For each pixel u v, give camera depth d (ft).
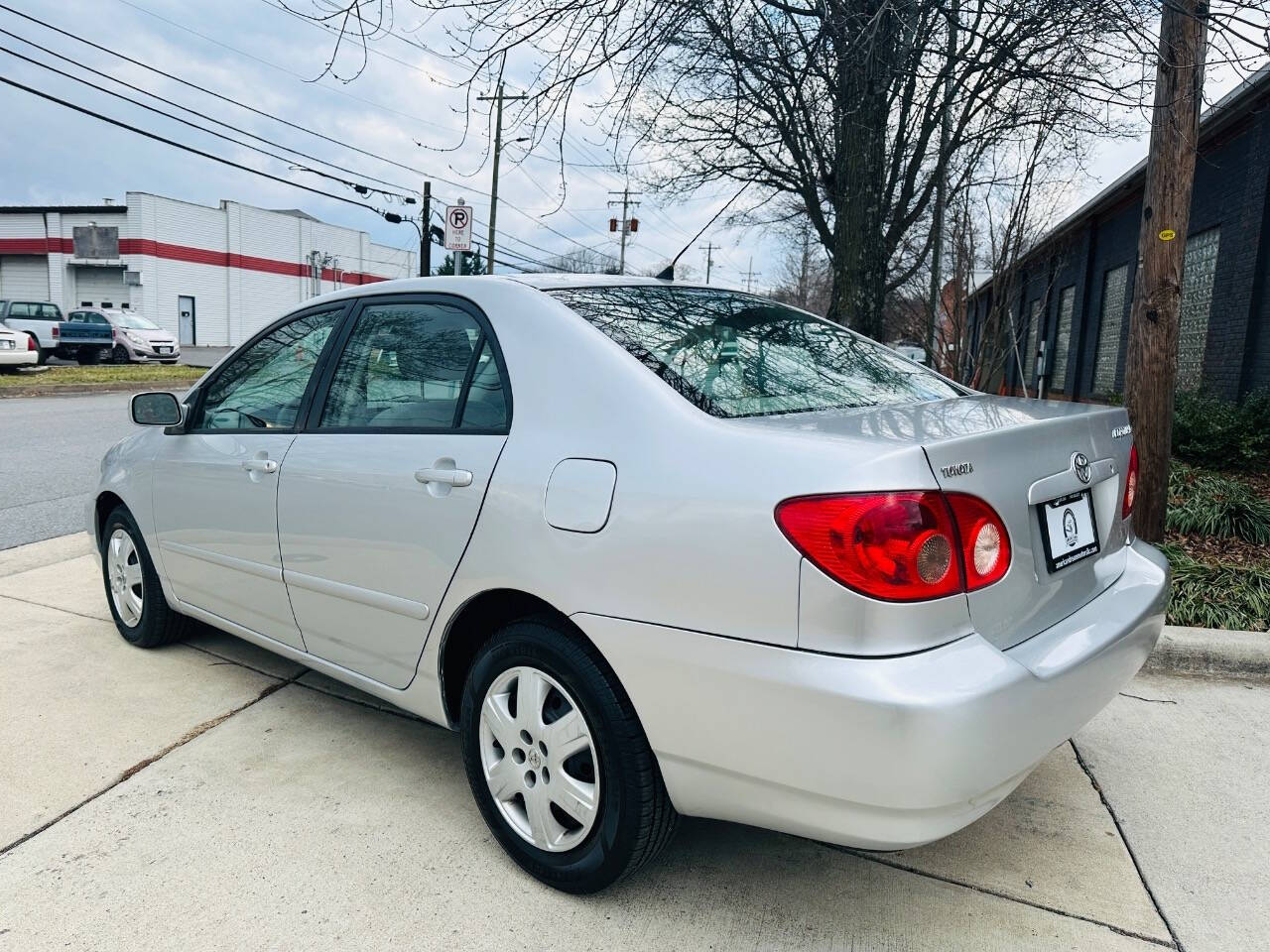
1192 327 37.09
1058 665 6.66
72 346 83.61
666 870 8.30
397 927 7.45
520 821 8.20
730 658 6.39
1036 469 7.16
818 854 8.59
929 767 5.81
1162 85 15.57
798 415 7.65
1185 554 16.62
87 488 26.13
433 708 8.93
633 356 7.72
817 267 89.10
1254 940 7.35
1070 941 7.32
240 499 10.75
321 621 9.94
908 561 5.96
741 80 24.89
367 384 9.70
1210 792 9.73
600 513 7.09
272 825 8.93
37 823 8.91
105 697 11.97
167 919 7.50
